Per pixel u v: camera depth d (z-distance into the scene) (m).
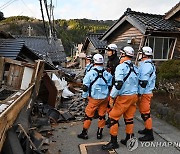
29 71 6.26
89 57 6.43
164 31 8.45
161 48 9.17
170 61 7.43
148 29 8.25
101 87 4.61
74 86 11.70
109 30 11.09
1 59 6.32
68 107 7.26
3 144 2.98
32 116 5.56
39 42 31.64
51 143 4.59
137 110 6.96
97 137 4.91
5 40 9.74
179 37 9.31
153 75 4.68
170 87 7.09
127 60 4.23
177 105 6.40
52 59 29.11
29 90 4.86
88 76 4.59
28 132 3.97
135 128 5.52
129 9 9.87
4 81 6.37
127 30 10.09
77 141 4.76
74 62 34.19
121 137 4.98
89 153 4.20
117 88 4.00
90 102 4.76
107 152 4.26
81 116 6.42
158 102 6.79
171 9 9.76
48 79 6.94
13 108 3.37
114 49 5.16
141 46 8.83
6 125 3.00
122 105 4.22
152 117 6.42
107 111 4.91
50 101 6.91
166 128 5.54
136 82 4.26
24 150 3.38
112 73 5.15
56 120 5.86
